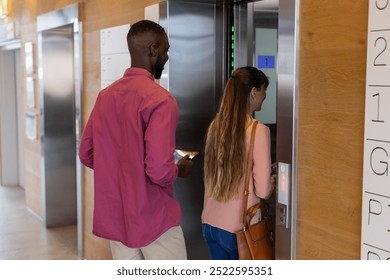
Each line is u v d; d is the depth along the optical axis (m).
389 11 2.01
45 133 6.02
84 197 4.98
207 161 2.91
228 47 3.70
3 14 7.77
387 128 2.04
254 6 3.61
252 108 2.91
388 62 2.02
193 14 3.62
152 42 2.65
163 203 2.63
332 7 2.29
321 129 2.38
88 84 4.83
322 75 2.35
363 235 2.16
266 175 2.74
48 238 5.76
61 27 5.51
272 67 3.69
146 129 2.49
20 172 8.65
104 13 4.48
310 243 2.47
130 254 2.72
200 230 3.81
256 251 2.77
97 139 2.68
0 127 8.65
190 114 3.68
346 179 2.27
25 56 6.85
